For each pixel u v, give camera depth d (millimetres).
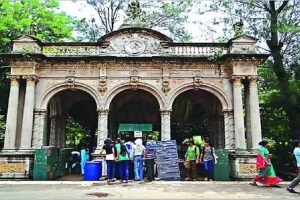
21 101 17547
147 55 18031
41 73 17875
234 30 19312
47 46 18266
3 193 10836
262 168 13000
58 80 17828
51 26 23312
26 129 16656
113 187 12375
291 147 20812
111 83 17828
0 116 22312
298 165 11461
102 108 17500
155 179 15031
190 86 17812
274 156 21453
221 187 12539
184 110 22828
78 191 11289
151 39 18250
